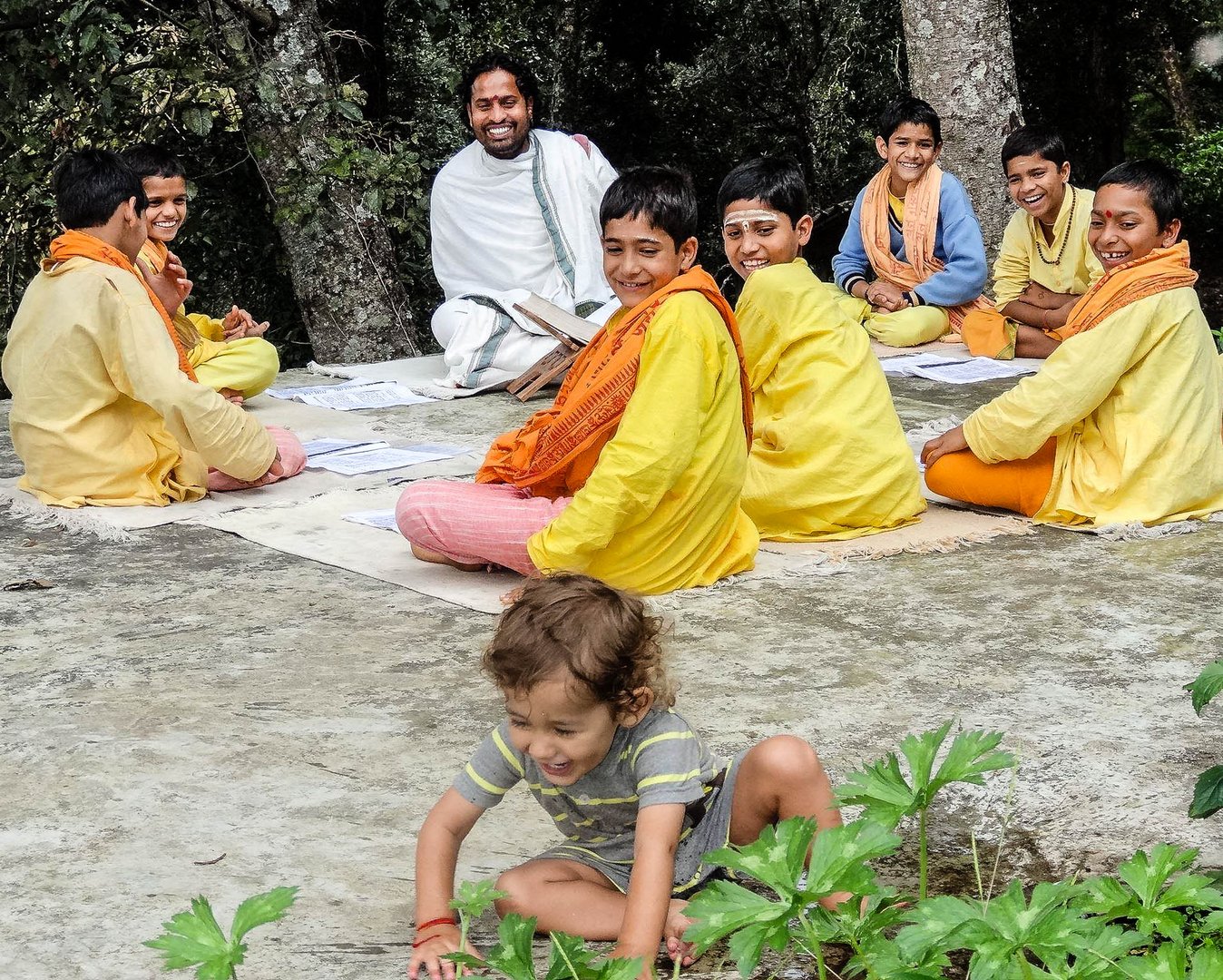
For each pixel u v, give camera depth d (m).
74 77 9.25
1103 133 15.45
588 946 2.50
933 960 2.00
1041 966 2.43
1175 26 15.81
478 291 8.26
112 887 2.85
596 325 7.85
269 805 3.22
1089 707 3.71
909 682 3.89
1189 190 16.59
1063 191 8.67
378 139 10.66
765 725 3.62
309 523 5.59
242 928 2.02
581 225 8.38
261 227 11.14
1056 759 3.40
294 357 11.64
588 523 4.43
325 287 10.05
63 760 3.48
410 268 11.77
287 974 2.52
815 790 2.53
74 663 4.16
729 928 1.98
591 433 4.60
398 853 2.99
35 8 9.09
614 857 2.62
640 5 13.74
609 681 2.31
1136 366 5.32
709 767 2.58
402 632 4.38
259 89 9.23
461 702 3.81
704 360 4.45
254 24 9.65
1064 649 4.14
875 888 1.97
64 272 5.73
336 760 3.46
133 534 5.52
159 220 6.85
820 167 14.29
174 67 9.40
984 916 1.98
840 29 13.92
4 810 3.21
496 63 8.32
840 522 5.23
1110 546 5.14
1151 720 3.62
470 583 4.82
